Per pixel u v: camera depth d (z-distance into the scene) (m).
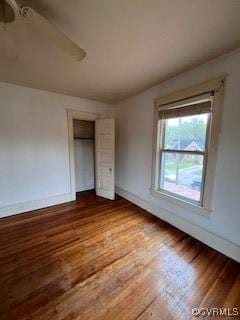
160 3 1.11
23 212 2.94
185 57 1.82
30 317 1.20
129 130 3.41
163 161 2.73
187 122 2.29
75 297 1.36
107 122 3.49
